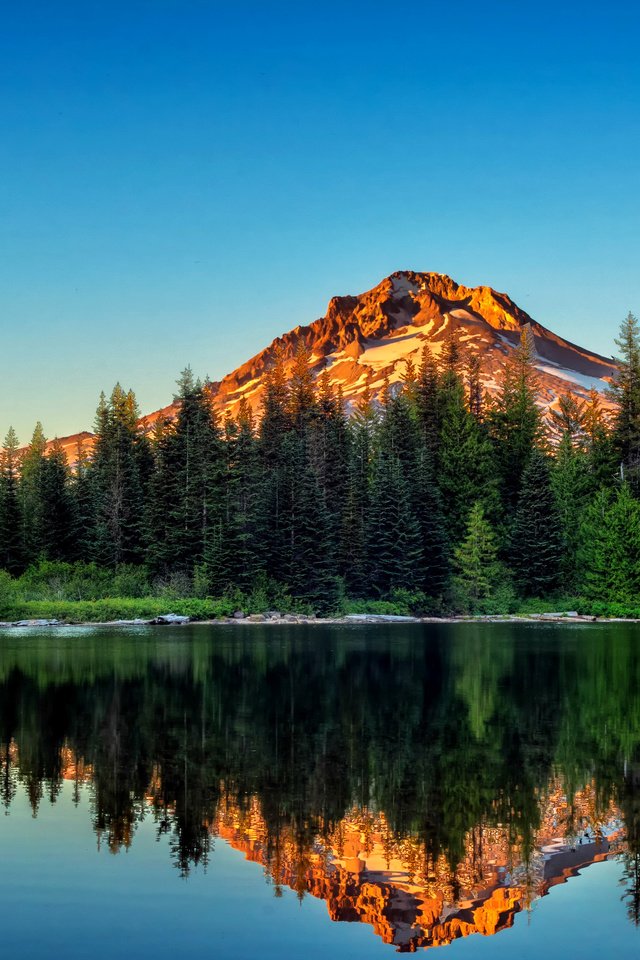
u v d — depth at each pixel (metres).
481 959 10.02
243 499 81.62
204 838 13.90
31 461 124.75
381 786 16.88
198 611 71.50
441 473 94.69
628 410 98.12
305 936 10.57
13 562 82.19
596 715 24.80
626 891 11.95
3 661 38.47
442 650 45.00
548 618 80.56
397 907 11.45
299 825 14.52
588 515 89.31
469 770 18.16
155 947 10.23
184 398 86.50
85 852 13.27
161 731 22.33
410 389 118.06
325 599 79.62
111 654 41.75
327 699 27.81
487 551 88.69
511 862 12.96
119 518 85.25
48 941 10.41
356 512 86.75
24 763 18.70
